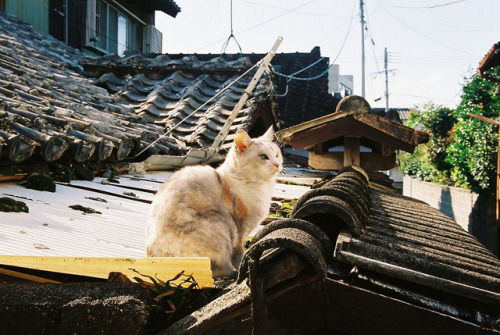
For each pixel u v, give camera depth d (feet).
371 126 17.24
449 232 10.51
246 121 25.32
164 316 6.51
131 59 32.81
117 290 6.38
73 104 19.84
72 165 15.16
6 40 26.84
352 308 5.14
